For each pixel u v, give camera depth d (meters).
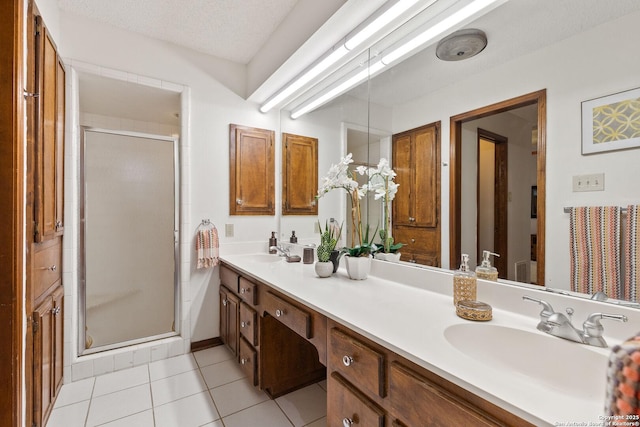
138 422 1.58
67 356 1.93
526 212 1.13
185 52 2.36
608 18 0.92
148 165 2.54
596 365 0.79
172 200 2.56
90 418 1.60
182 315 2.36
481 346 0.98
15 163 1.13
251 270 1.93
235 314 2.12
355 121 1.98
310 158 2.43
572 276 1.01
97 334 2.38
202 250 2.36
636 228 0.86
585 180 0.97
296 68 2.04
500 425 0.60
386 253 1.74
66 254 1.93
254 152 2.67
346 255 1.74
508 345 0.95
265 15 1.95
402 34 1.57
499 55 1.21
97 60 2.03
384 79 1.75
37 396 1.40
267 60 2.22
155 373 2.06
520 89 1.15
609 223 0.92
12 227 1.13
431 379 0.77
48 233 1.54
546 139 1.07
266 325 1.78
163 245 2.57
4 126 1.12
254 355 1.82
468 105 1.33
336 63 1.93
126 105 2.73
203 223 2.42
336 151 2.16
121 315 2.48
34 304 1.40
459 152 1.37
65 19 1.93
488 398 0.62
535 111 1.10
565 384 0.83
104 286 2.42
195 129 2.40
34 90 1.35
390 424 0.87
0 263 1.11
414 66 1.57
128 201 2.50
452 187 1.40
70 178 1.94
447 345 0.84
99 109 2.88
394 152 1.70
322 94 2.27
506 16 1.18
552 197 1.06
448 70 1.40
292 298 1.41
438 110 1.46
